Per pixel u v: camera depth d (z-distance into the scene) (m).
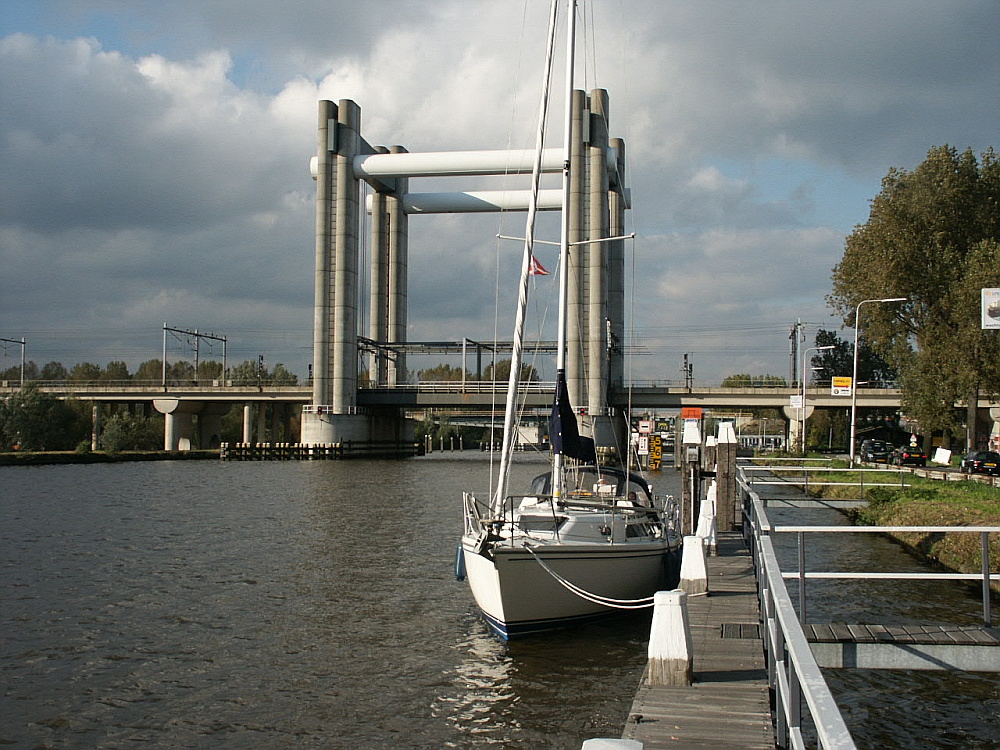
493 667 15.22
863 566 24.28
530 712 13.17
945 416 52.47
